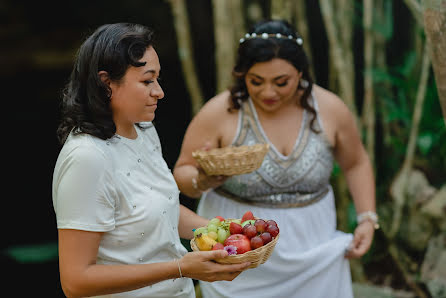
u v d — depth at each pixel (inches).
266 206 91.7
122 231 59.5
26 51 320.2
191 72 141.9
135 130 64.1
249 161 80.6
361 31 202.5
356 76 207.0
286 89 84.9
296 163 90.5
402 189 144.4
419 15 127.1
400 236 149.9
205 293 95.0
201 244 60.4
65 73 322.3
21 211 237.3
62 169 56.6
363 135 153.4
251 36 85.4
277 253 90.0
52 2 318.3
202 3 285.7
